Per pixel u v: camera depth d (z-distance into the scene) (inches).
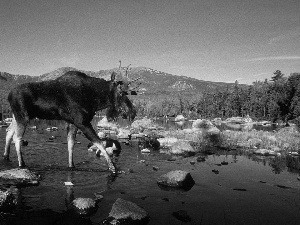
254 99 2491.4
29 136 398.9
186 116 3144.7
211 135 478.6
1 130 496.4
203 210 122.0
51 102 183.2
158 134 493.0
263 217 115.6
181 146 295.3
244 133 515.8
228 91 3129.9
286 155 301.9
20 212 112.0
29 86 183.6
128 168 202.2
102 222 104.7
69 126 195.8
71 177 168.1
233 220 111.3
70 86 183.5
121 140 406.3
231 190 155.2
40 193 135.7
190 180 166.6
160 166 215.6
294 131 589.3
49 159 220.4
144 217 109.0
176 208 123.3
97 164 209.6
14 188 142.4
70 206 117.0
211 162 244.5
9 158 217.9
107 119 203.0
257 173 203.8
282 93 1658.5
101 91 192.7
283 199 141.3
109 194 139.0
